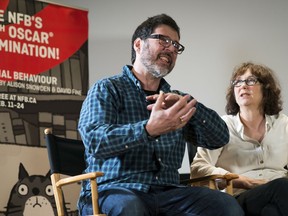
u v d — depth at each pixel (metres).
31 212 3.07
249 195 2.27
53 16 3.30
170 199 2.06
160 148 2.14
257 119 2.69
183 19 3.93
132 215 1.86
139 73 2.26
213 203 2.01
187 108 1.87
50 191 3.14
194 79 3.86
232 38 3.89
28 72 3.16
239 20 3.91
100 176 1.92
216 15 3.92
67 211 3.16
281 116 2.73
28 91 3.15
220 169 2.49
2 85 3.07
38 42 3.22
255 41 3.88
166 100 1.95
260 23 3.90
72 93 3.31
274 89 2.70
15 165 3.06
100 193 1.99
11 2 3.15
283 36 3.88
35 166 3.12
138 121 2.15
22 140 3.10
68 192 3.18
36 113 3.17
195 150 2.71
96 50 3.86
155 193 2.08
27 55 3.17
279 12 3.90
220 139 2.32
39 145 3.15
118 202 1.89
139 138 1.91
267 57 3.87
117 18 3.91
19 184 3.05
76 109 3.31
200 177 2.36
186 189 2.08
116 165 2.08
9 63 3.10
